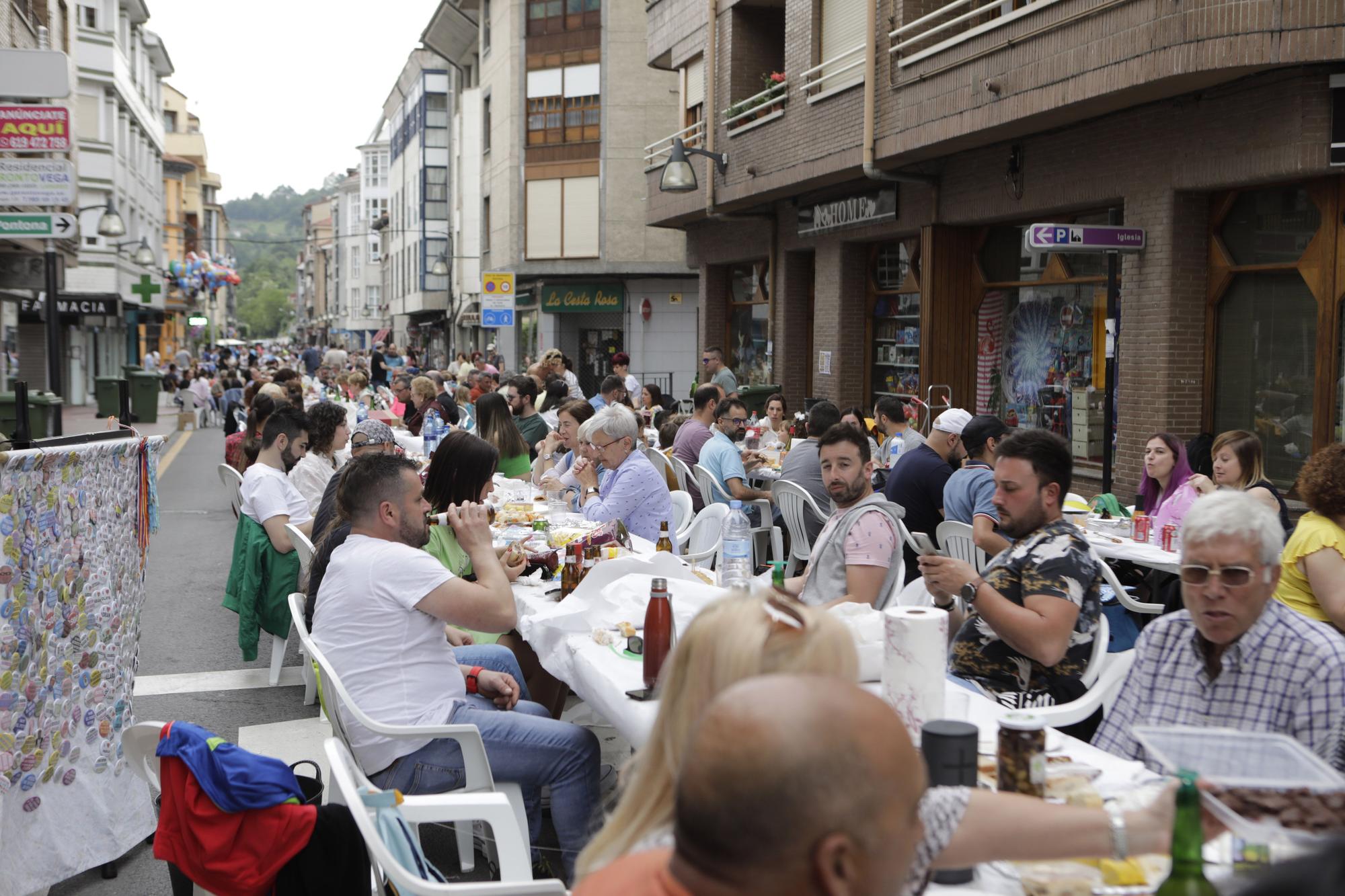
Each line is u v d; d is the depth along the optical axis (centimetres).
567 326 3709
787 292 2067
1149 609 693
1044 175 1325
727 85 2020
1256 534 320
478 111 4550
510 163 3703
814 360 1948
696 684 214
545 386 1683
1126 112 1187
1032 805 221
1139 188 1176
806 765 148
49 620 431
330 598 444
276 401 1038
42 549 425
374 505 452
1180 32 1000
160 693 727
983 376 1570
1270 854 204
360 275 11588
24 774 423
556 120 3581
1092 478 1345
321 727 659
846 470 529
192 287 7188
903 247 1753
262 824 346
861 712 157
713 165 2056
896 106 1459
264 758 357
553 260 3612
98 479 468
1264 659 327
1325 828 209
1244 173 1046
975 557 716
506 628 448
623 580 492
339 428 886
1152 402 1169
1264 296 1109
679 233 3531
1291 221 1074
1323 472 540
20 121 1442
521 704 488
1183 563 329
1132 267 1192
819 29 1716
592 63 3516
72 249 2359
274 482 752
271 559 738
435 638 445
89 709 458
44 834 433
